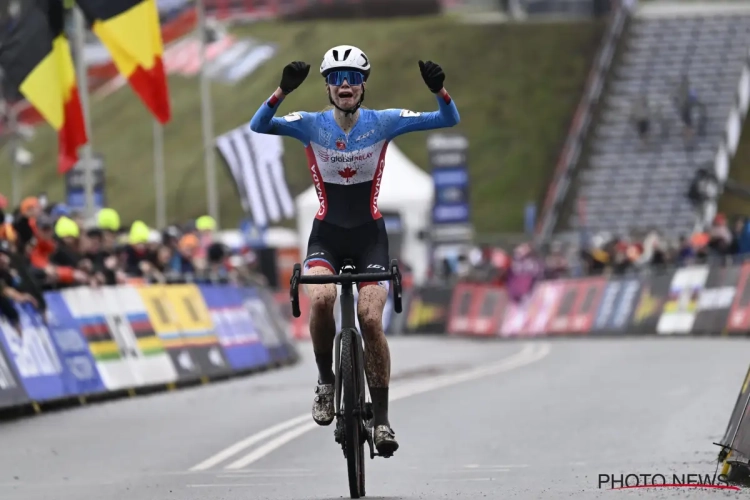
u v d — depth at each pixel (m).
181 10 178.12
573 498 17.39
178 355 43.31
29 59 40.72
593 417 29.28
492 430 27.44
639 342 61.66
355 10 182.62
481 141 150.88
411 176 100.69
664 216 124.94
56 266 37.91
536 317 79.81
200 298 47.31
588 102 142.25
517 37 169.25
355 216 18.53
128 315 40.53
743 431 18.61
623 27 154.50
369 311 17.84
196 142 162.00
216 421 30.62
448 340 81.12
